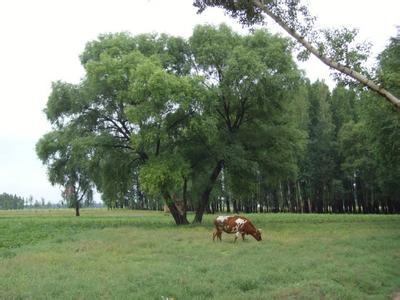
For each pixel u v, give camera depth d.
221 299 10.82
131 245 23.08
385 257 17.53
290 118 42.66
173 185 36.88
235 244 23.03
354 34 11.85
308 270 14.89
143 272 14.40
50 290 11.92
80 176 66.75
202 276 13.74
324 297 11.12
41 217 67.44
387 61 29.61
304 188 79.88
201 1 12.75
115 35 42.25
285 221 44.78
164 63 39.62
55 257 18.55
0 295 11.33
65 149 41.91
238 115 41.34
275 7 12.03
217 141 39.50
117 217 64.88
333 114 78.25
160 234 29.42
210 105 36.69
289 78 36.94
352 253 18.81
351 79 12.39
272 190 81.00
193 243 23.67
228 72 36.62
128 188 43.38
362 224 38.12
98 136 39.03
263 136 41.03
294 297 11.05
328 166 73.94
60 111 41.12
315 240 24.06
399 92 19.84
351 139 67.19
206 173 43.59
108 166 41.28
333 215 59.31
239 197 44.91
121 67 37.31
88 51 41.53
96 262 17.22
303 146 45.78
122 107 39.53
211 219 52.44
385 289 12.73
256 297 11.00
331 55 11.83
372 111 33.69
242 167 39.12
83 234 31.08
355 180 76.75
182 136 39.03
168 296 11.33
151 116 35.03
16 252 21.33
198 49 38.78
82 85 40.47
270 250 20.00
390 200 74.69
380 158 38.47
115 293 11.44
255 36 39.09
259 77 36.06
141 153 40.50
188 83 35.00
